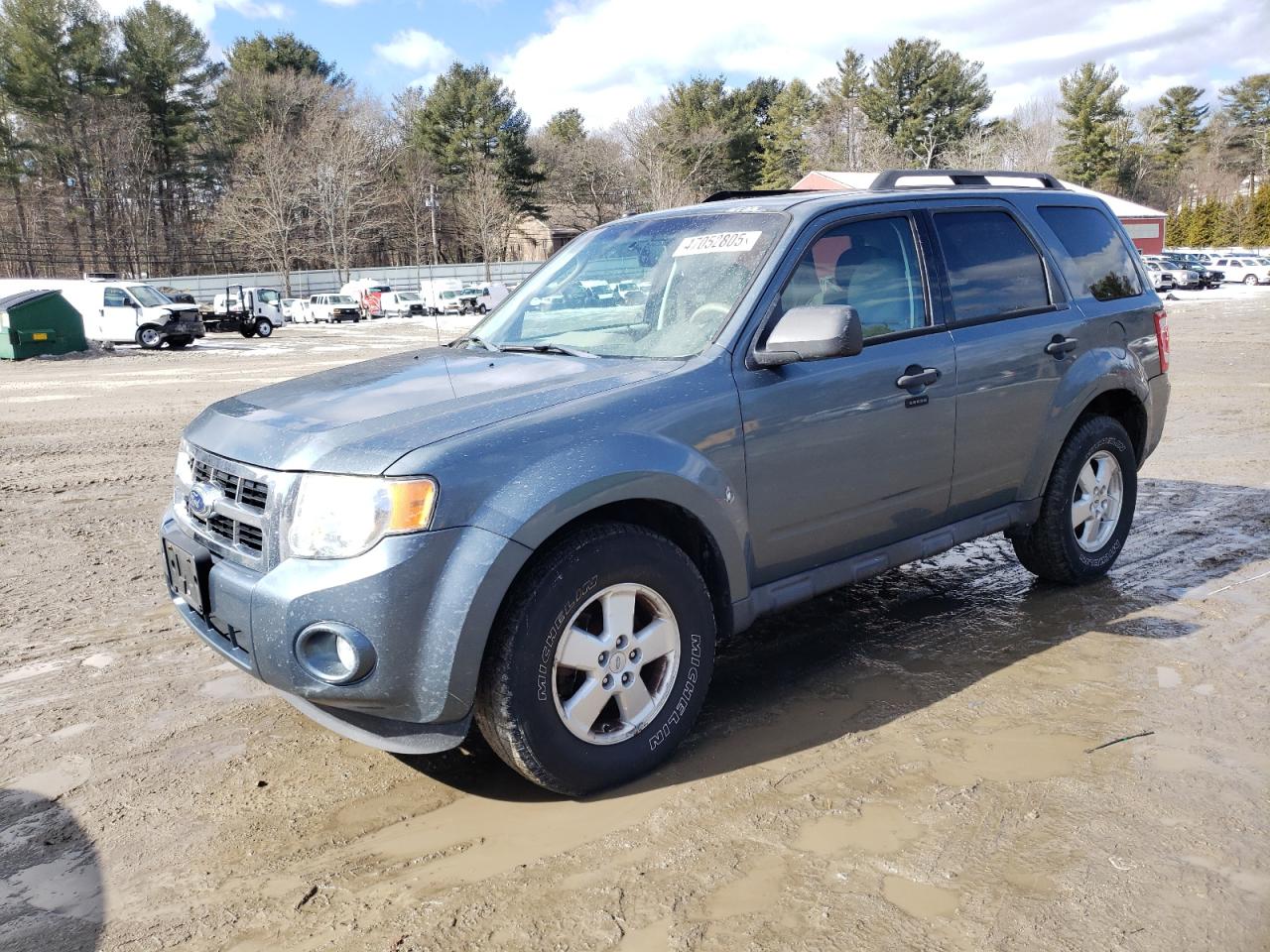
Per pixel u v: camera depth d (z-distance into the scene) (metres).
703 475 3.16
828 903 2.47
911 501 3.92
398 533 2.70
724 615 3.39
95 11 67.31
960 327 4.10
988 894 2.48
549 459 2.88
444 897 2.55
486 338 4.10
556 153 82.81
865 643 4.29
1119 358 4.73
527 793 3.10
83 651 4.39
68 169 66.38
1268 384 13.14
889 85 81.00
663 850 2.74
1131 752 3.21
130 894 2.62
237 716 3.71
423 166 73.94
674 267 3.80
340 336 32.53
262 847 2.83
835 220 3.79
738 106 78.56
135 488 8.09
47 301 22.69
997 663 4.00
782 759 3.24
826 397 3.54
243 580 2.89
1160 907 2.41
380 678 2.72
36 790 3.18
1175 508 6.49
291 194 62.22
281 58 77.75
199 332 26.27
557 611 2.88
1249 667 3.88
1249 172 107.94
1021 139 85.50
